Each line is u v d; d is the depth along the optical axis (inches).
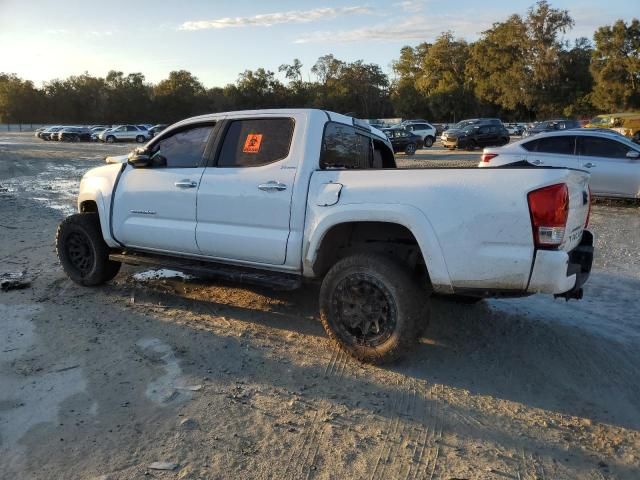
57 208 459.2
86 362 160.2
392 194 152.0
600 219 401.7
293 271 172.4
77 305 208.8
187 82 3875.5
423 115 3563.0
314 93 3939.5
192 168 193.6
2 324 187.6
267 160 177.3
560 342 180.1
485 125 1250.0
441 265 146.4
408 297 152.2
